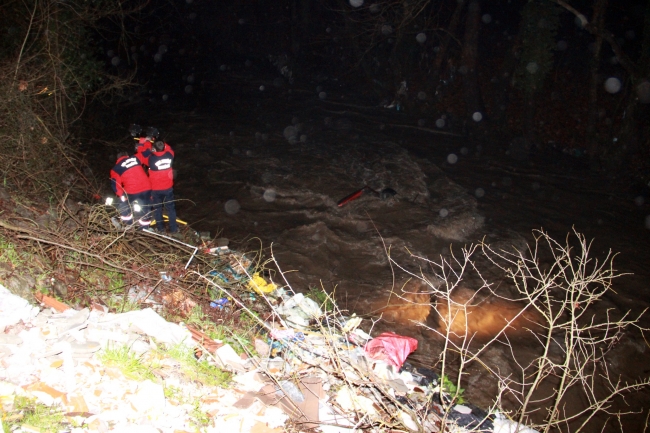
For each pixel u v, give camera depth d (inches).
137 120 653.3
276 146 619.8
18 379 138.1
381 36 868.6
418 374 239.0
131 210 290.8
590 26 591.5
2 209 243.0
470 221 466.3
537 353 316.2
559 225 499.2
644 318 363.3
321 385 183.5
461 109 840.9
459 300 356.5
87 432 128.1
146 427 133.4
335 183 514.9
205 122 691.4
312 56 1147.9
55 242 215.8
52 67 373.7
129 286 224.2
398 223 452.1
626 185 609.3
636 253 457.4
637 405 289.6
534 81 668.7
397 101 867.4
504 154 688.4
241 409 156.7
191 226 422.3
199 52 1045.2
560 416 277.1
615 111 638.5
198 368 171.2
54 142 356.8
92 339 164.4
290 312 256.8
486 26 1073.5
